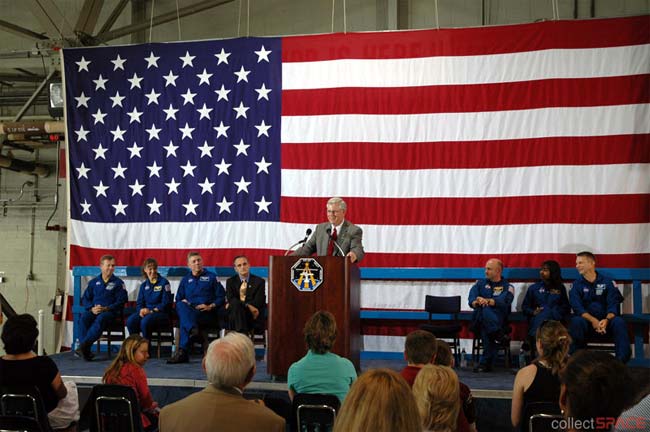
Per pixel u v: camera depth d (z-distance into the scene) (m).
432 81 7.80
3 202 11.92
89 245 8.38
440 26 9.54
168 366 6.86
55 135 9.59
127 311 8.11
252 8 10.20
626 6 9.09
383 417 1.43
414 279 7.77
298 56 8.11
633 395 1.50
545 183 7.50
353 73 7.97
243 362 2.36
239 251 8.07
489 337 6.69
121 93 8.51
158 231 8.27
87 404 4.73
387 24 9.66
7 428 3.35
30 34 9.83
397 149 7.83
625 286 7.41
